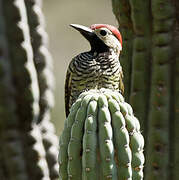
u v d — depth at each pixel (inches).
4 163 476.7
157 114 394.6
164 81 394.9
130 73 408.8
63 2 1026.1
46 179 481.1
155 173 395.5
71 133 308.7
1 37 461.7
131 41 406.9
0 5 464.4
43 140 482.6
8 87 469.4
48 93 482.0
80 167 307.6
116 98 312.7
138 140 309.9
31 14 474.9
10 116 472.7
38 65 478.0
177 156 394.6
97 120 305.4
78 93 465.1
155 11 396.5
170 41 396.5
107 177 303.1
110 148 302.8
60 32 1002.7
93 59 458.3
